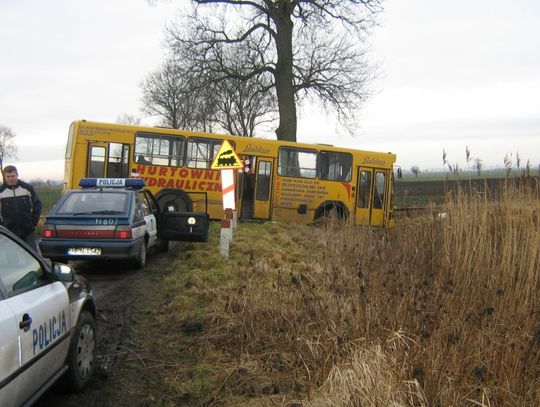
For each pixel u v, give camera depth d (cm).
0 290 334
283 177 1853
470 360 410
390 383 365
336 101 2658
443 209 851
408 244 823
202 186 1781
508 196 774
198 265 958
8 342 312
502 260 618
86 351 464
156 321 649
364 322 488
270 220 1839
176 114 4178
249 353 521
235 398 429
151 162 1747
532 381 388
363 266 682
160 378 478
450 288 554
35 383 359
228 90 3050
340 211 1881
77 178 1697
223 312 626
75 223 913
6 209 783
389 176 1916
